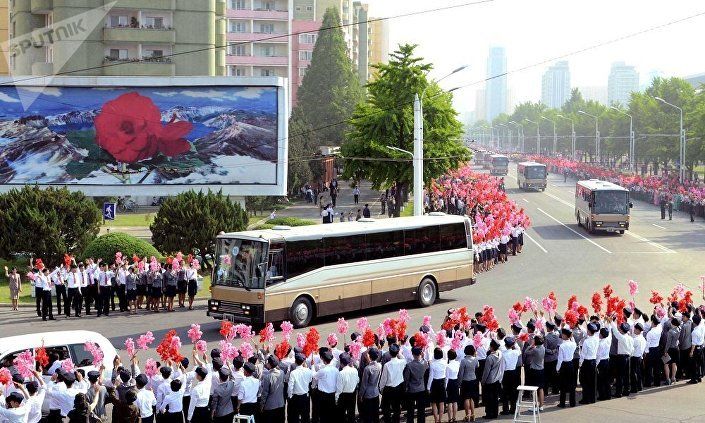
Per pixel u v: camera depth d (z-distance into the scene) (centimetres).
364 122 5572
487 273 4375
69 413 1605
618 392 2148
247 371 1731
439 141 5553
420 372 1847
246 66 12031
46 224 4097
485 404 1944
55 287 3306
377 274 3278
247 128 5547
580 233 6197
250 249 2939
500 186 9781
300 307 3028
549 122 19988
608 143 12781
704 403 2073
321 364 1848
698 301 3519
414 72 5547
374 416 1839
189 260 3569
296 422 1794
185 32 7494
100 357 1797
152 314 3325
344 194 8919
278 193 5578
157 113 5519
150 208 7338
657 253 5103
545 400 2123
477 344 1984
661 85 11356
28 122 5434
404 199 7138
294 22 13950
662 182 8750
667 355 2270
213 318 3192
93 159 5497
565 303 3450
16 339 1925
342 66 11669
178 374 1741
